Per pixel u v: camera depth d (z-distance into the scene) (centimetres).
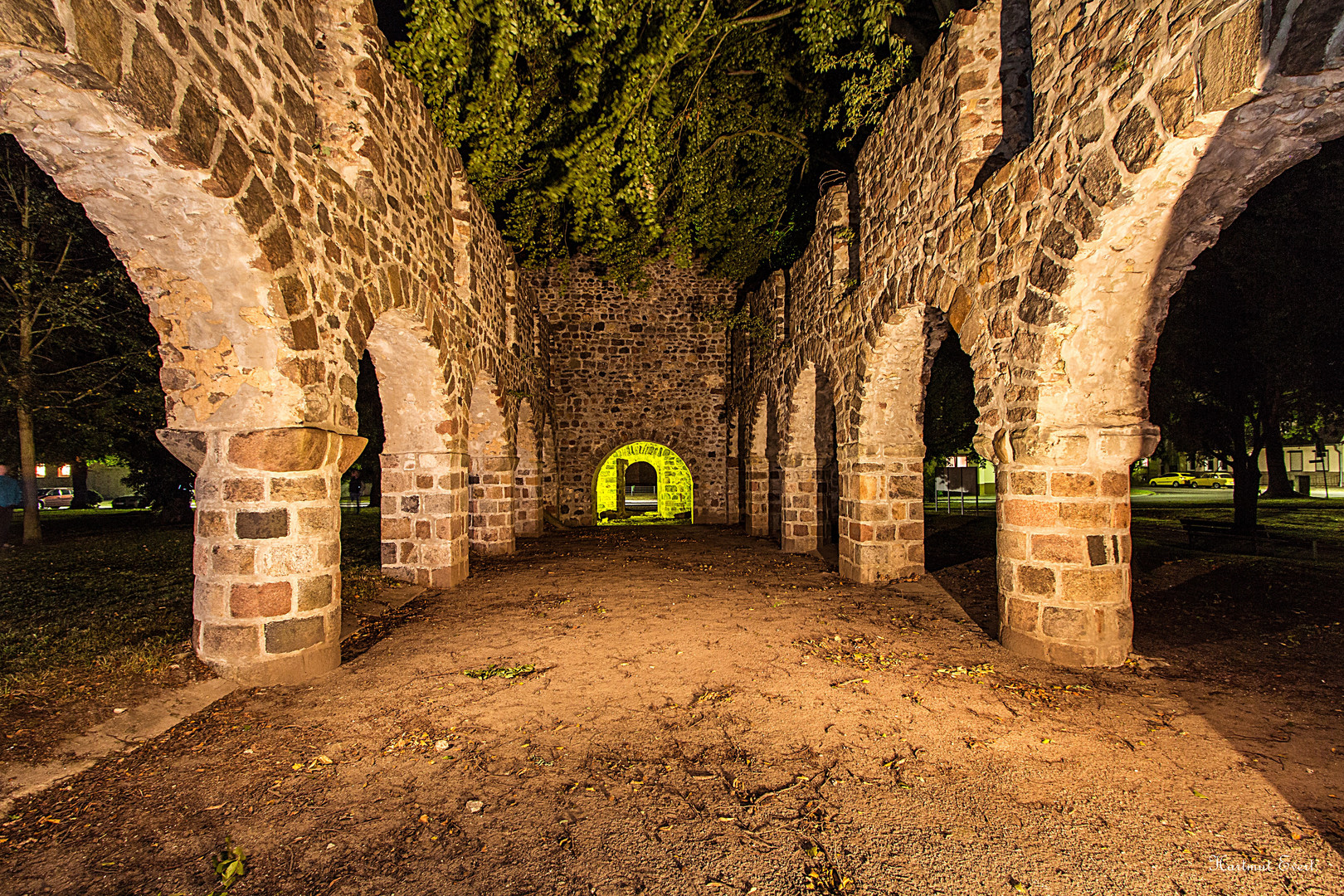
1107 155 317
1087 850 204
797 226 1101
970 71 460
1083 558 381
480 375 796
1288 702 324
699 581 690
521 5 510
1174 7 278
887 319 583
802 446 932
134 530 1140
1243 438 859
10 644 379
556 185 744
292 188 355
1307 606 520
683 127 797
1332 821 220
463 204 688
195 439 352
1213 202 316
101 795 234
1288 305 648
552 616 523
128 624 425
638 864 197
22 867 192
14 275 896
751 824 219
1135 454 379
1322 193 612
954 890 185
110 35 233
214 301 331
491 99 594
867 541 653
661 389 1422
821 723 304
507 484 932
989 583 633
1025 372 388
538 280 1400
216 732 290
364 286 441
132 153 269
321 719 306
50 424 978
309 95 385
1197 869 194
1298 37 231
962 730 295
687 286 1430
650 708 324
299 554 359
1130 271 346
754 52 778
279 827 216
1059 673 371
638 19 562
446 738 287
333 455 382
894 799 235
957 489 2477
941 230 486
